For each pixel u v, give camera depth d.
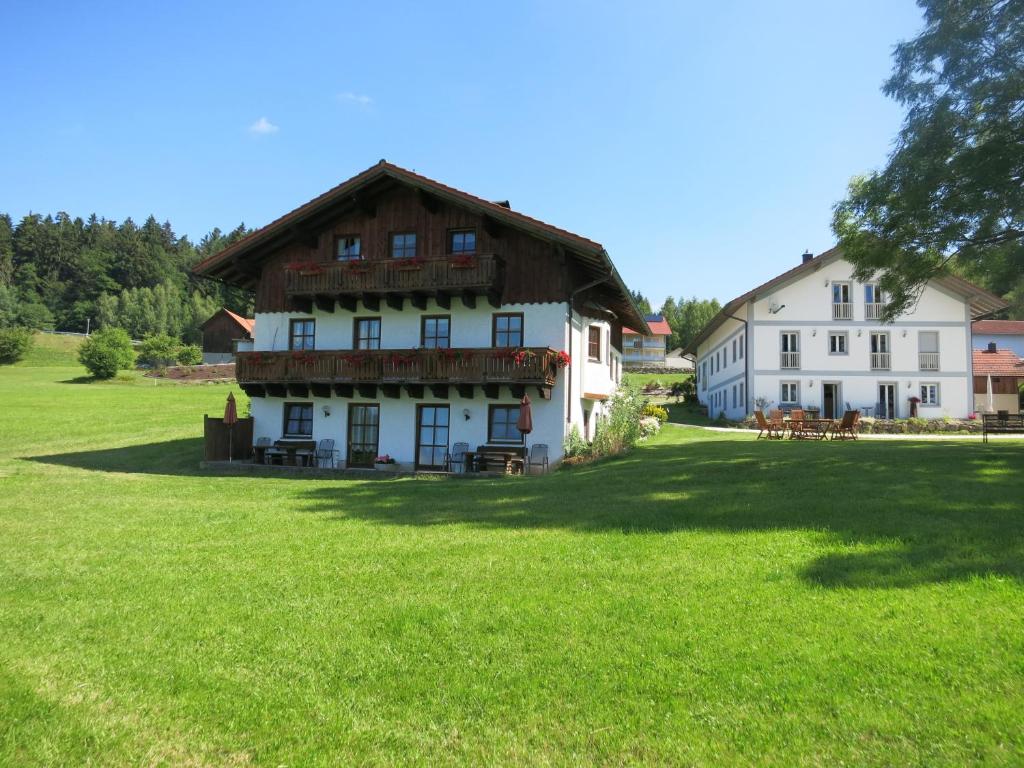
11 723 4.23
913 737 3.71
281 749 3.92
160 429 30.11
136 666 5.01
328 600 6.34
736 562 6.90
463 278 19.91
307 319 22.78
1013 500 9.20
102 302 122.12
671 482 12.82
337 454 22.00
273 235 22.20
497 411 20.67
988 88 14.52
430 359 20.02
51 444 26.62
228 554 8.22
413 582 6.79
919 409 34.44
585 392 22.58
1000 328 55.72
